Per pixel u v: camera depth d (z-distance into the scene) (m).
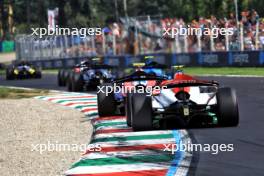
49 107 57.94
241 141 30.77
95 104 57.72
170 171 24.41
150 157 27.72
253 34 96.25
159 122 36.19
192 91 36.72
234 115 35.06
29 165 28.28
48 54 167.12
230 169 24.33
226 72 90.88
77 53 151.38
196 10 148.00
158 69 55.12
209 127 35.97
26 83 103.56
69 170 26.08
